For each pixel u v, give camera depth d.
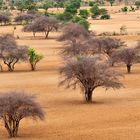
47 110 60.88
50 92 72.88
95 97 68.88
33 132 50.97
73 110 60.69
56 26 159.50
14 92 51.84
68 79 69.69
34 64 98.00
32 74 91.25
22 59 97.81
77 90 74.12
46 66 101.31
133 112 58.62
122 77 84.38
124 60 90.62
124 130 50.44
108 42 104.81
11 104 48.78
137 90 73.50
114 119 55.56
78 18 194.88
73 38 132.62
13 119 49.16
